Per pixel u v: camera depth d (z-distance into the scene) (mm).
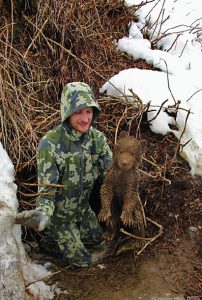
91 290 2406
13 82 2982
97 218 2688
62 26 3299
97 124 2990
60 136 2387
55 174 2391
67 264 2604
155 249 2598
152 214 2734
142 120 3031
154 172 2822
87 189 2541
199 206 2746
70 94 2303
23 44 3232
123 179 2377
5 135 2773
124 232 2492
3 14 3221
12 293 2217
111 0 3781
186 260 2539
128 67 3412
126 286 2412
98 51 3434
